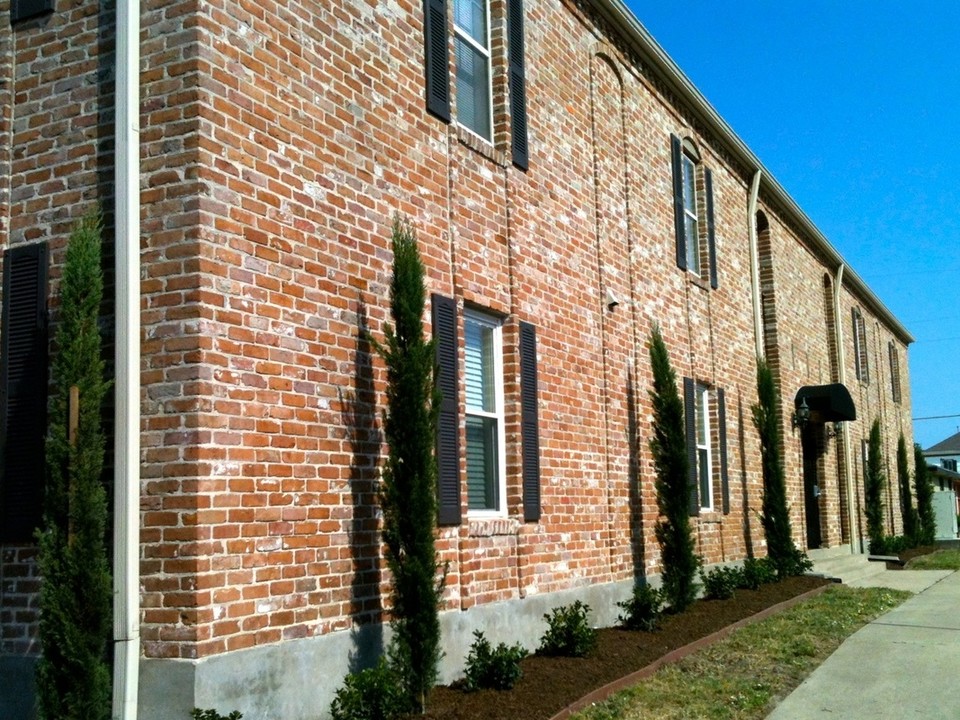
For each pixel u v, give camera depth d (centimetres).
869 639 1197
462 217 951
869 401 3112
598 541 1171
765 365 1741
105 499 631
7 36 739
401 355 754
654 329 1296
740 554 1678
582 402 1165
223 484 638
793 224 2314
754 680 955
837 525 2472
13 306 707
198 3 659
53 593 605
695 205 1689
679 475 1268
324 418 733
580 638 966
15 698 670
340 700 682
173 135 655
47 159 714
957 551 3027
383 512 764
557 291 1130
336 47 790
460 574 893
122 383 636
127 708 609
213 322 643
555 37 1198
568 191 1184
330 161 769
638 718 801
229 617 634
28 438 689
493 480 1005
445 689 822
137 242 652
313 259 739
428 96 907
